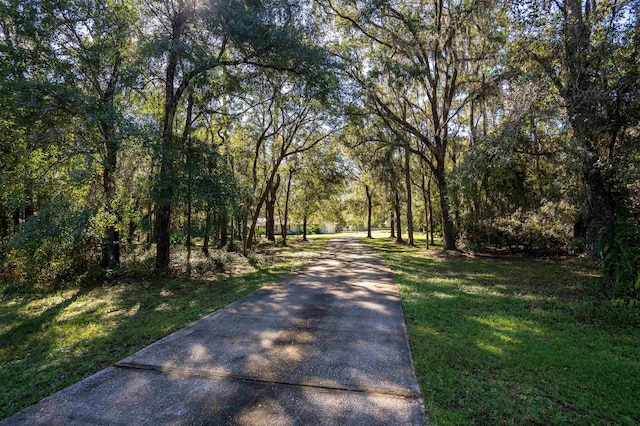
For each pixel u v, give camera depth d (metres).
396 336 4.74
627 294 5.75
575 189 9.20
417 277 9.75
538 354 4.02
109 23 8.95
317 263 13.83
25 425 2.80
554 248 13.38
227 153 16.45
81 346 4.62
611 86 6.58
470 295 7.23
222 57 11.51
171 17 10.59
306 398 3.12
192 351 4.30
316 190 29.58
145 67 9.69
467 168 9.66
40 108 8.08
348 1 14.50
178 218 12.80
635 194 8.20
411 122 20.41
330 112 15.55
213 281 9.77
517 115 7.99
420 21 15.16
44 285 8.95
